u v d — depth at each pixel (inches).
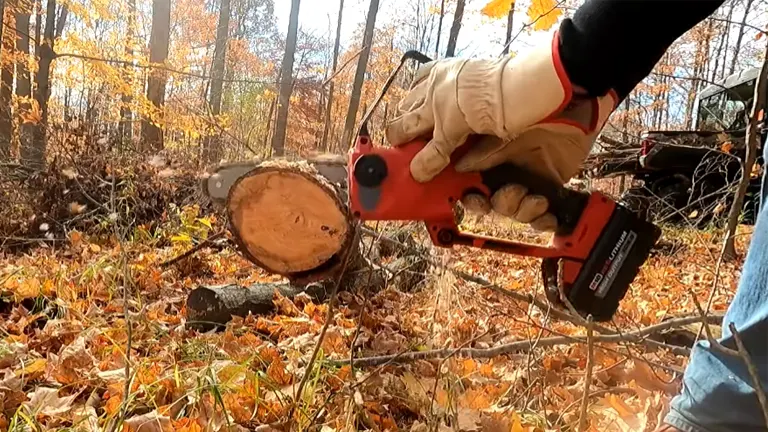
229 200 52.4
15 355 82.6
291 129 558.6
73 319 101.5
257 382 70.7
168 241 187.3
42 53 410.9
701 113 408.8
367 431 65.7
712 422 39.8
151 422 62.4
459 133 41.0
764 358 38.2
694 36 311.9
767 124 184.4
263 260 53.5
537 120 37.4
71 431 61.5
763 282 39.4
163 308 115.7
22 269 122.5
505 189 43.5
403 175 44.6
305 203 51.4
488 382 84.3
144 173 213.6
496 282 147.4
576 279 46.6
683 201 321.1
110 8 468.1
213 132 357.4
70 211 191.2
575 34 34.9
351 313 118.1
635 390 78.5
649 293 144.1
